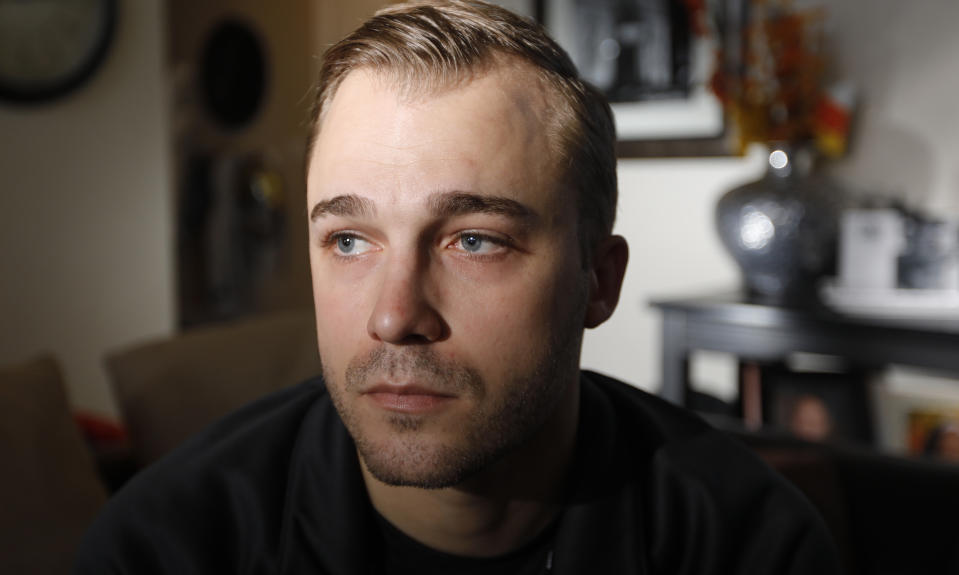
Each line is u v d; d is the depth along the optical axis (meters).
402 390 0.53
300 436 0.71
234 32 4.18
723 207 2.06
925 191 2.15
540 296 0.55
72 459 1.12
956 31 2.07
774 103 2.10
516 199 0.53
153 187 2.78
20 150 2.41
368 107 0.55
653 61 2.51
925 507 1.07
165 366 1.36
